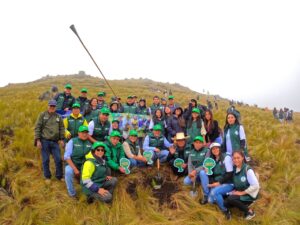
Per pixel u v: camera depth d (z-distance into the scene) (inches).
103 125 288.4
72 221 207.8
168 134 335.9
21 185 257.9
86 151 251.6
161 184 268.1
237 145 261.6
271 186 261.9
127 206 233.6
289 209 230.7
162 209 238.1
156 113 335.6
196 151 265.3
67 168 241.0
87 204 233.8
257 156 323.9
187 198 246.5
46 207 229.3
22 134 330.0
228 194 225.5
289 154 328.5
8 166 275.0
